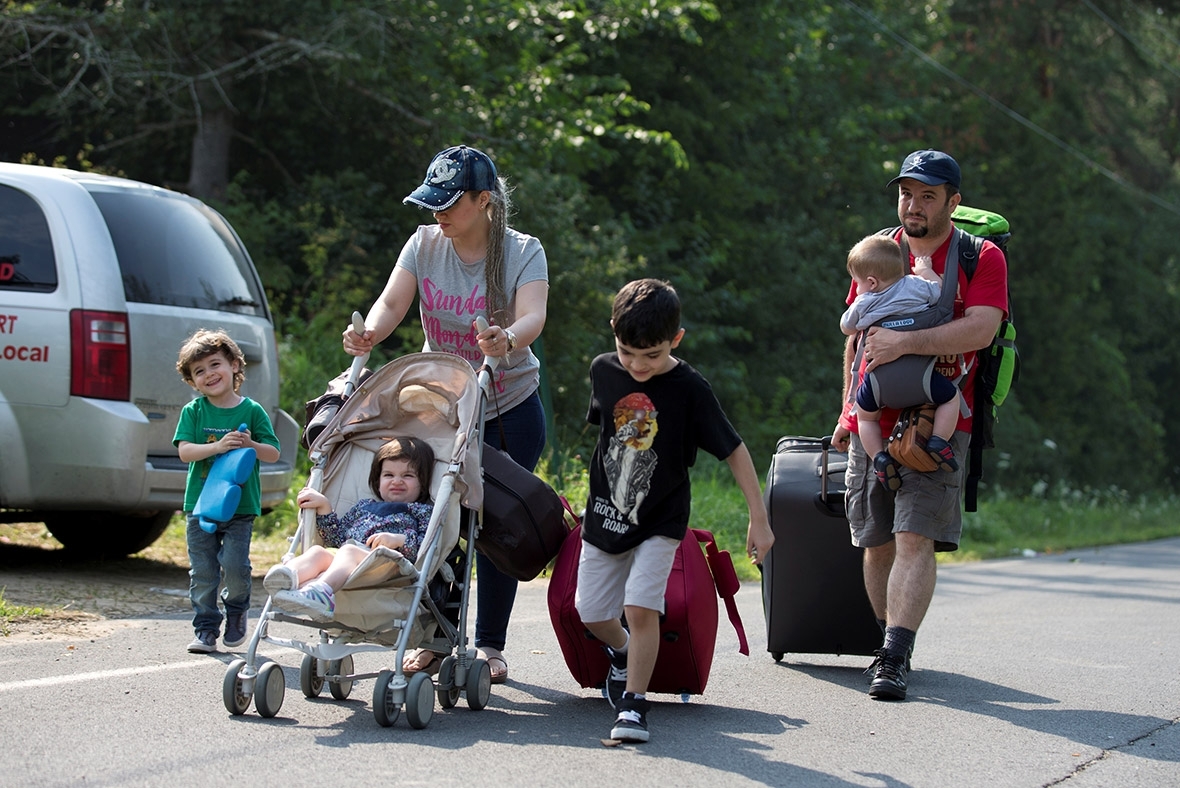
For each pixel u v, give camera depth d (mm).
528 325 12219
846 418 14172
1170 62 97000
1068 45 87375
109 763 9484
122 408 17062
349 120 41094
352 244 37844
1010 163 78500
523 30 44312
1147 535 55562
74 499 17125
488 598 13406
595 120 45625
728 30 56125
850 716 12359
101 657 13367
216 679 12547
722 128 57969
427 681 10938
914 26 80000
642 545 10984
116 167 42000
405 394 12266
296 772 9406
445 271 12977
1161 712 12992
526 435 13344
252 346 19250
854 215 63844
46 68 39656
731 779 9758
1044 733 11812
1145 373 97375
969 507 13891
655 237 51812
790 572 14758
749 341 58188
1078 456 81875
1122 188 89688
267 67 36094
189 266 18688
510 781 9398
